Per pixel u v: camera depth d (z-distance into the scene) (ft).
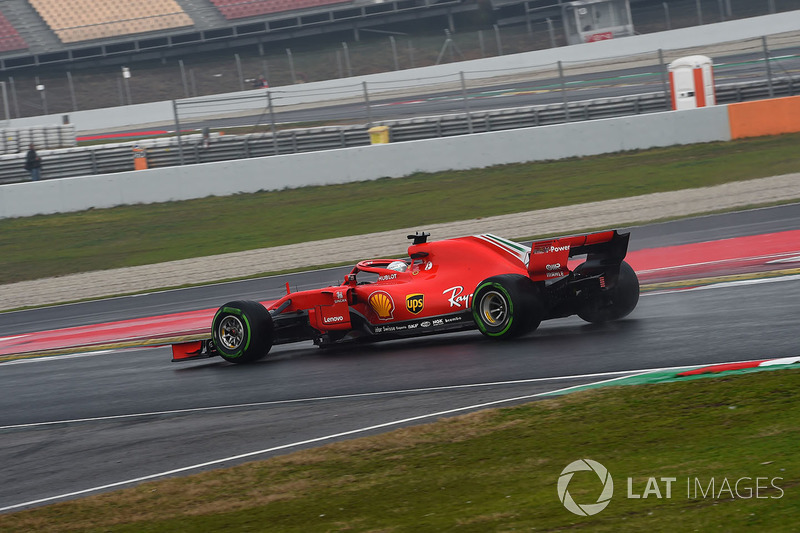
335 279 165.07
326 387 76.89
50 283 208.44
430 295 87.56
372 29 497.87
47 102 447.42
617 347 75.51
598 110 281.95
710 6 467.93
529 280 82.99
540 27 476.54
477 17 488.44
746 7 459.32
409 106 367.66
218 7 497.05
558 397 61.11
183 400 80.64
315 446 57.93
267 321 94.48
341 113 365.61
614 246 85.66
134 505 50.24
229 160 274.77
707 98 278.46
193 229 237.45
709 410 52.37
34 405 89.30
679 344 73.56
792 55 359.87
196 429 67.97
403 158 262.06
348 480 49.39
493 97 365.61
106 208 261.85
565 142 258.57
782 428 46.32
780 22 403.13
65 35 480.64
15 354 134.41
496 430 55.16
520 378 69.00
